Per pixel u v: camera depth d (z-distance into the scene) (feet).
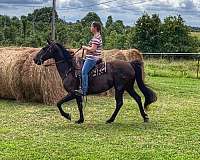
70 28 154.10
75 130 32.78
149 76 89.35
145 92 36.19
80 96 35.32
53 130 32.65
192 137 31.07
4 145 27.48
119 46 156.76
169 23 153.38
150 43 152.76
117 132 32.24
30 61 46.11
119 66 35.50
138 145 28.25
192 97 55.11
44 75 44.91
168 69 100.42
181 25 153.17
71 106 44.70
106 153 26.00
